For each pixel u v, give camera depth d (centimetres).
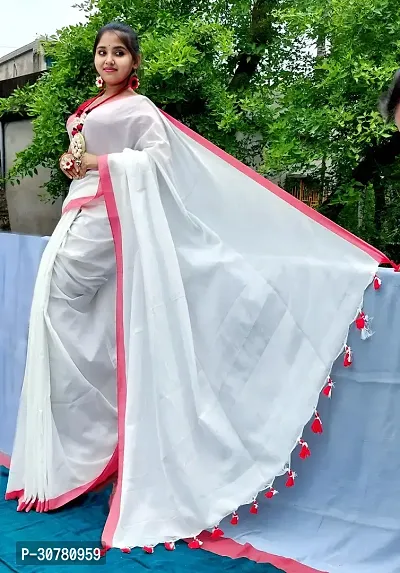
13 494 219
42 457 209
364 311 186
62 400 213
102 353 220
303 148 334
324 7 342
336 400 191
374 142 335
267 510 200
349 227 370
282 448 190
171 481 189
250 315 199
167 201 206
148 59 357
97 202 212
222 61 392
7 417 262
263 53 404
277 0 401
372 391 186
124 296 199
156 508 187
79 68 393
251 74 419
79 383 213
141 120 211
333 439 192
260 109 371
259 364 197
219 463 194
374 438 186
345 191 348
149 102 215
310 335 192
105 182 199
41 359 208
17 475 218
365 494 188
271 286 198
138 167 200
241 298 200
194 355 195
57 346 209
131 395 190
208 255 205
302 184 375
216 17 402
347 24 323
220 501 190
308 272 195
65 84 395
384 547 182
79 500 219
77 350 214
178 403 191
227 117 361
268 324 197
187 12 404
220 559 183
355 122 323
